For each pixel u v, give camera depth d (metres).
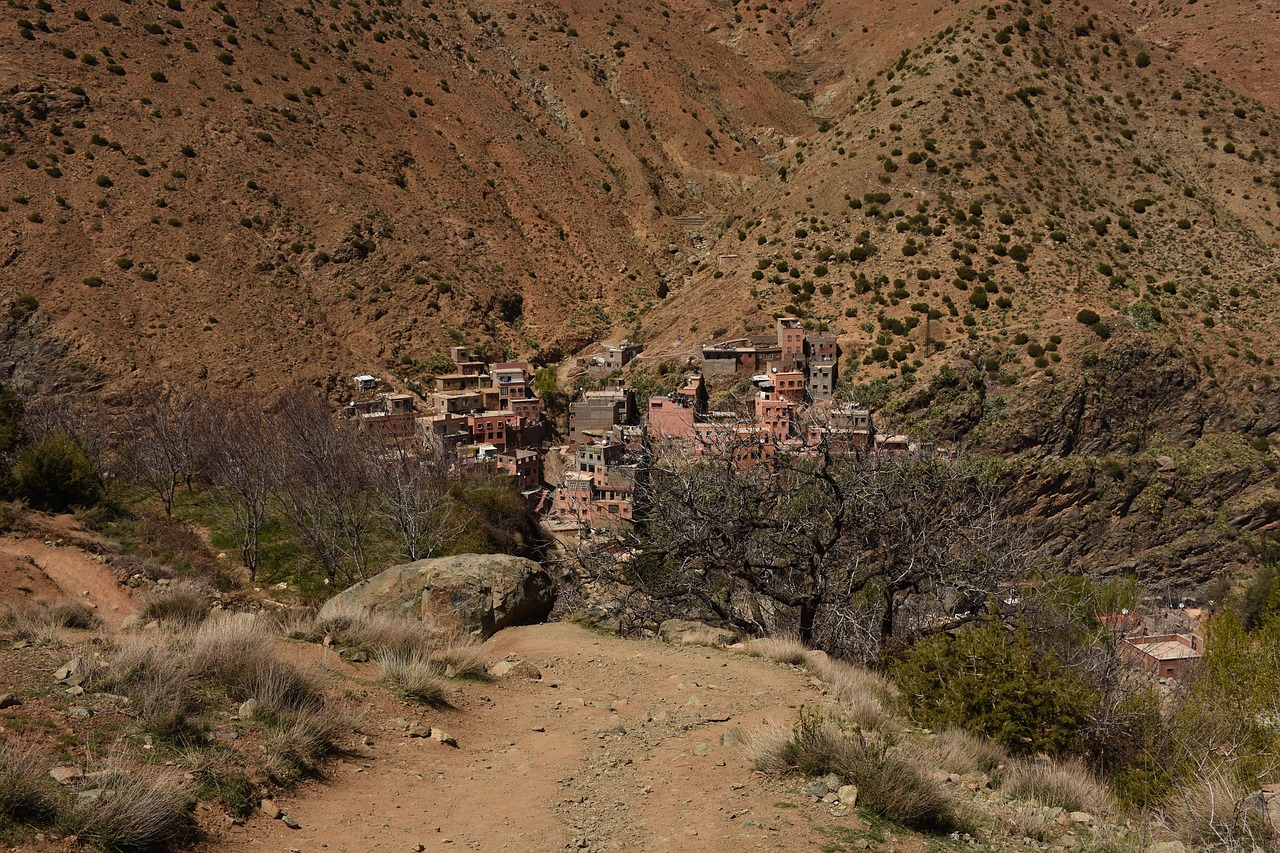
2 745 6.15
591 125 140.38
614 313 104.12
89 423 50.69
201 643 9.17
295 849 6.11
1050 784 8.71
